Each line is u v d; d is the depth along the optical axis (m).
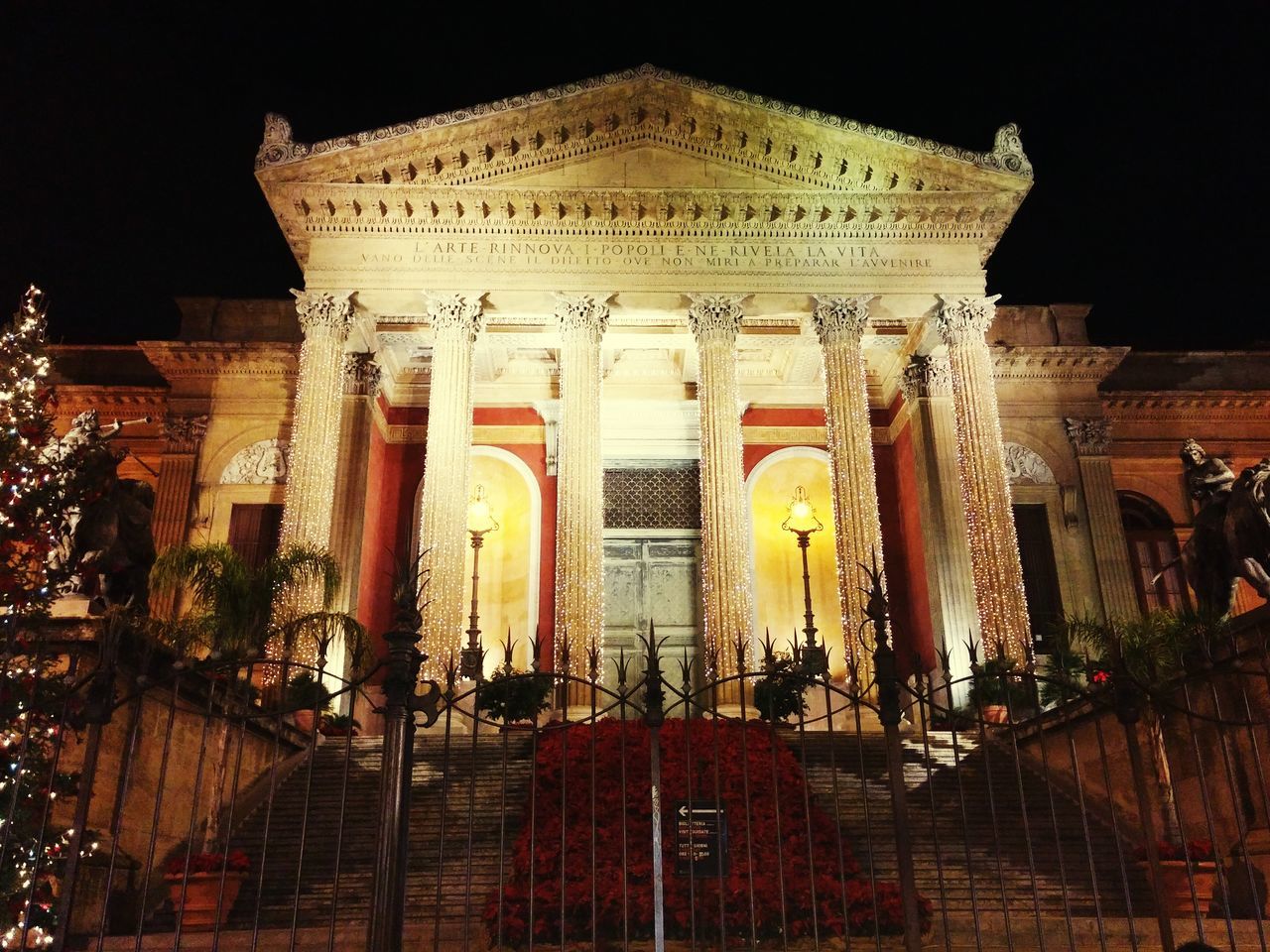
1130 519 31.66
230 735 16.23
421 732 20.66
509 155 25.44
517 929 10.66
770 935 10.72
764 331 28.39
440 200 25.23
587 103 25.55
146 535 15.16
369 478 28.41
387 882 7.80
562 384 24.52
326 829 15.28
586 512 23.41
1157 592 30.69
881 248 25.81
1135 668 14.94
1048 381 30.98
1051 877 13.62
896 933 10.99
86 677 8.27
